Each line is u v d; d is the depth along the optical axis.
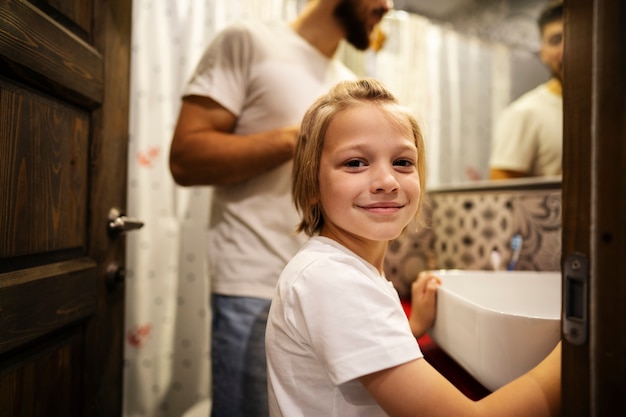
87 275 0.72
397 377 0.41
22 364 0.58
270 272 0.83
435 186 1.38
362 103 0.52
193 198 1.33
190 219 1.32
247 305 0.82
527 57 1.29
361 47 1.01
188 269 1.32
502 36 1.36
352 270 0.46
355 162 0.50
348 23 0.93
